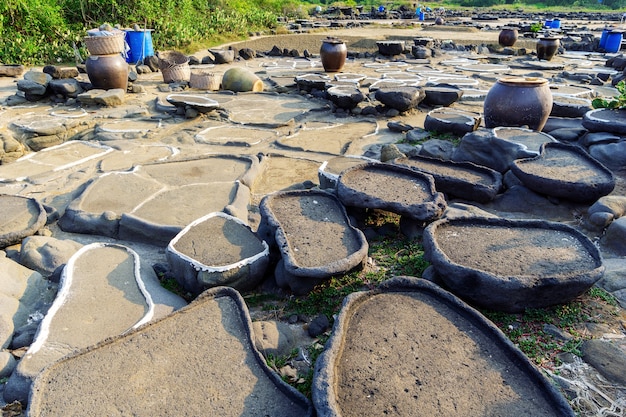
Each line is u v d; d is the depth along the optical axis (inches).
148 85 402.6
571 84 399.9
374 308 104.9
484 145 198.7
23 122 274.2
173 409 83.0
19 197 166.2
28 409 81.7
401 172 161.6
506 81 220.2
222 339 99.3
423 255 134.2
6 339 107.0
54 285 128.6
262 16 853.2
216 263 123.0
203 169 199.5
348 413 79.5
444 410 80.3
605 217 147.5
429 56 578.6
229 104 342.3
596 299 116.2
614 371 94.7
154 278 128.0
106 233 154.3
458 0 1972.2
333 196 152.9
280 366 100.3
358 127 285.1
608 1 1758.1
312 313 117.7
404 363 89.8
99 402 83.9
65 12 571.2
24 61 480.4
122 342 97.4
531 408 81.1
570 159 178.9
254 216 167.5
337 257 121.9
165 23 611.2
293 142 254.5
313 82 365.7
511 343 92.7
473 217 135.0
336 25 963.3
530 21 1186.6
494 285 106.9
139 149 240.4
